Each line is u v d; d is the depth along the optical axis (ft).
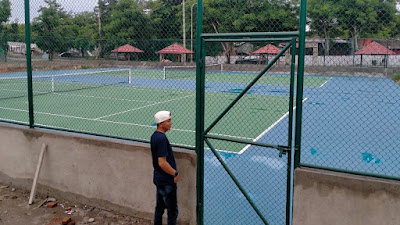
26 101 61.57
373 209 14.67
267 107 57.00
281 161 28.50
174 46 39.11
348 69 22.13
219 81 93.45
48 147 22.67
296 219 15.97
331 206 15.30
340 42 21.61
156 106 58.29
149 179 19.47
